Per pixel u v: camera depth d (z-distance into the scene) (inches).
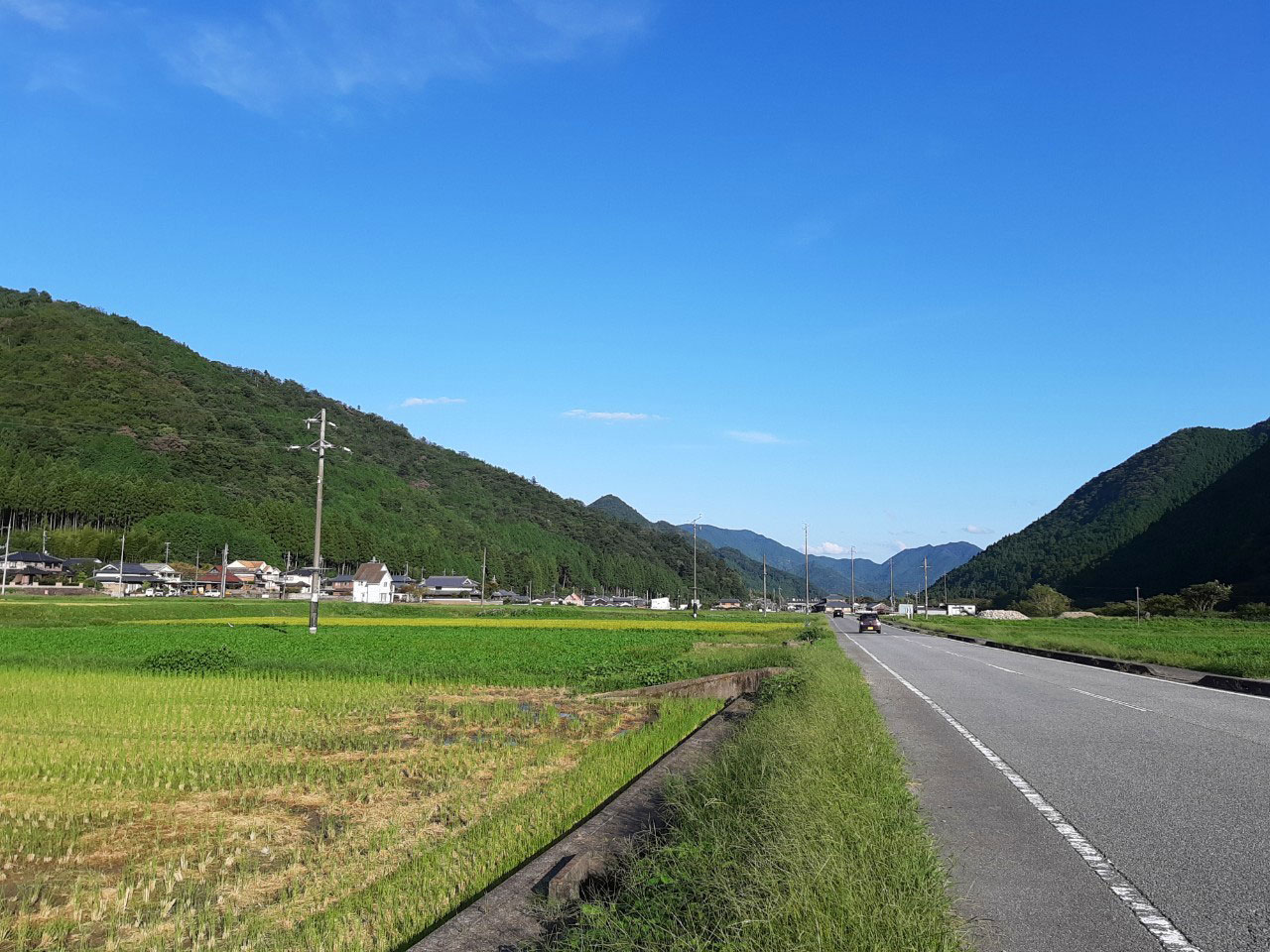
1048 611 4635.8
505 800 343.3
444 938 167.2
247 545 4862.2
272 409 7849.4
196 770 402.0
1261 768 368.5
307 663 840.9
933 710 584.1
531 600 5812.0
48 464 4803.2
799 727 328.5
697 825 221.9
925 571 5310.0
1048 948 171.3
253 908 228.8
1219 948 171.5
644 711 616.7
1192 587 4020.7
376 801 344.5
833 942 139.7
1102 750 415.2
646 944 146.7
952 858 225.6
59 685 716.0
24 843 293.1
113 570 4138.8
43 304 7564.0
